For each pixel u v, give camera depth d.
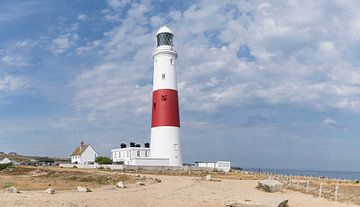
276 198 35.47
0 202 29.34
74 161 114.56
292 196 38.94
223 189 44.44
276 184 43.66
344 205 33.69
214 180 57.28
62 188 43.84
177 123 76.00
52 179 60.50
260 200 31.95
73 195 35.06
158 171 72.31
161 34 78.44
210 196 36.50
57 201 30.39
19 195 34.19
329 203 34.53
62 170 73.69
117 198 33.25
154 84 77.31
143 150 91.62
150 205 30.36
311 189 47.03
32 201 30.11
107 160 92.44
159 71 76.50
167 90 75.62
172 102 75.69
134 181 52.22
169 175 66.38
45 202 29.70
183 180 54.94
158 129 74.94
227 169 88.31
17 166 88.69
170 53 76.75
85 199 32.06
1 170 82.19
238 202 29.45
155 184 48.16
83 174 62.59
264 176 73.38
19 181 55.56
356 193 45.66
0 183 50.31
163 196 35.59
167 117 74.94
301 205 32.75
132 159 80.31
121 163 90.75
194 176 65.19
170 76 76.31
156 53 77.25
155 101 76.25
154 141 75.50
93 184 51.47
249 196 37.38
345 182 63.50
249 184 52.34
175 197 35.12
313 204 33.50
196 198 34.75
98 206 29.16
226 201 32.41
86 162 104.00
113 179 54.84
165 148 74.50
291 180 59.66
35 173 73.88
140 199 33.12
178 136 75.88
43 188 43.78
